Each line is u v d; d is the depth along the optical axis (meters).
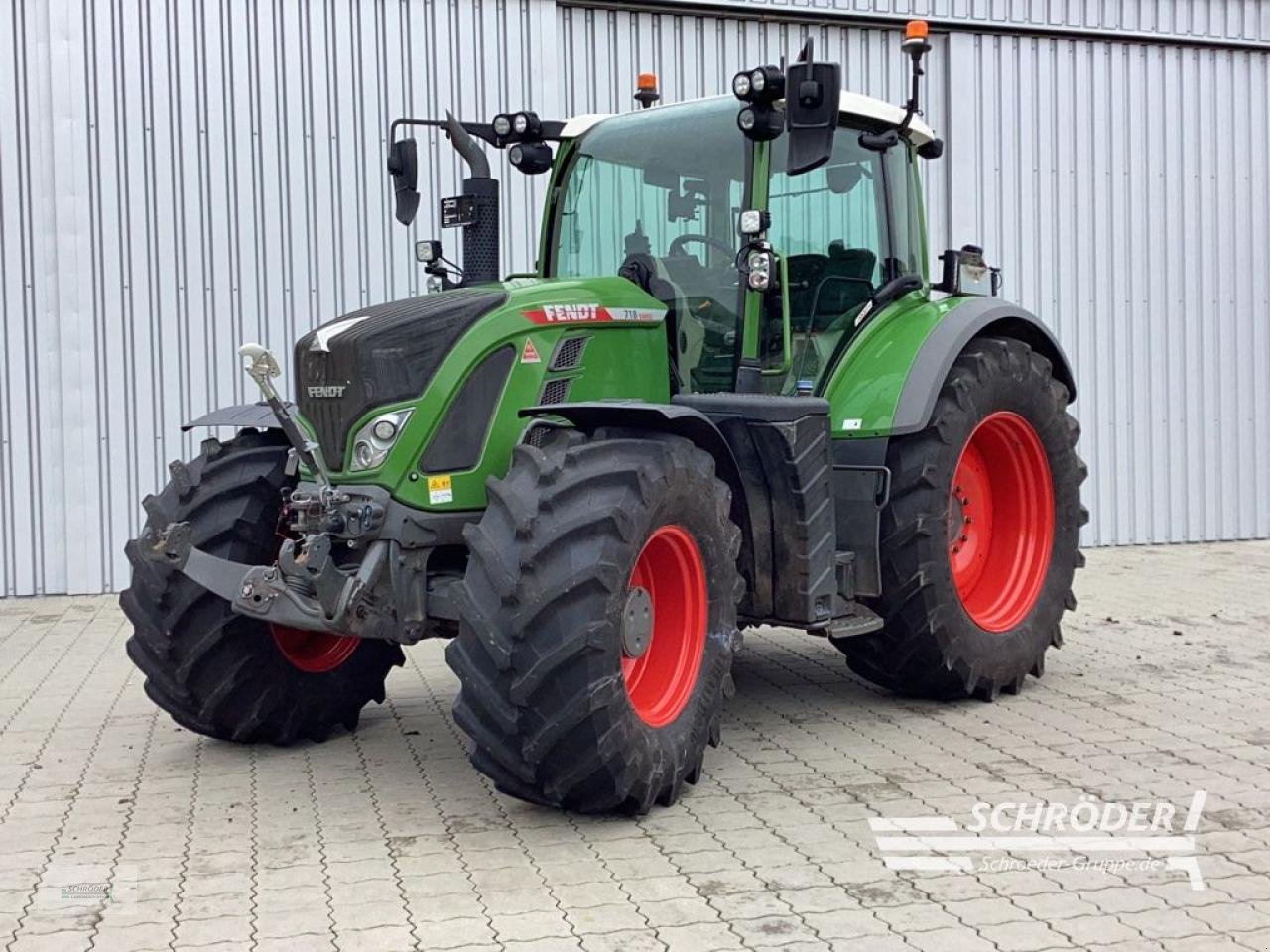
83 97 7.73
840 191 5.08
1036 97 9.56
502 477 4.11
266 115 8.02
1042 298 9.62
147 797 4.12
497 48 8.42
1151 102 9.80
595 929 3.04
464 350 4.05
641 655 3.92
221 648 4.38
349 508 3.92
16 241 7.68
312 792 4.15
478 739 3.63
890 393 4.81
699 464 4.01
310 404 4.14
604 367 4.40
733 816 3.84
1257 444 10.12
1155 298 9.85
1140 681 5.53
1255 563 8.94
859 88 9.28
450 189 8.38
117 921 3.13
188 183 7.91
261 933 3.04
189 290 7.94
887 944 2.95
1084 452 9.74
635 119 5.07
